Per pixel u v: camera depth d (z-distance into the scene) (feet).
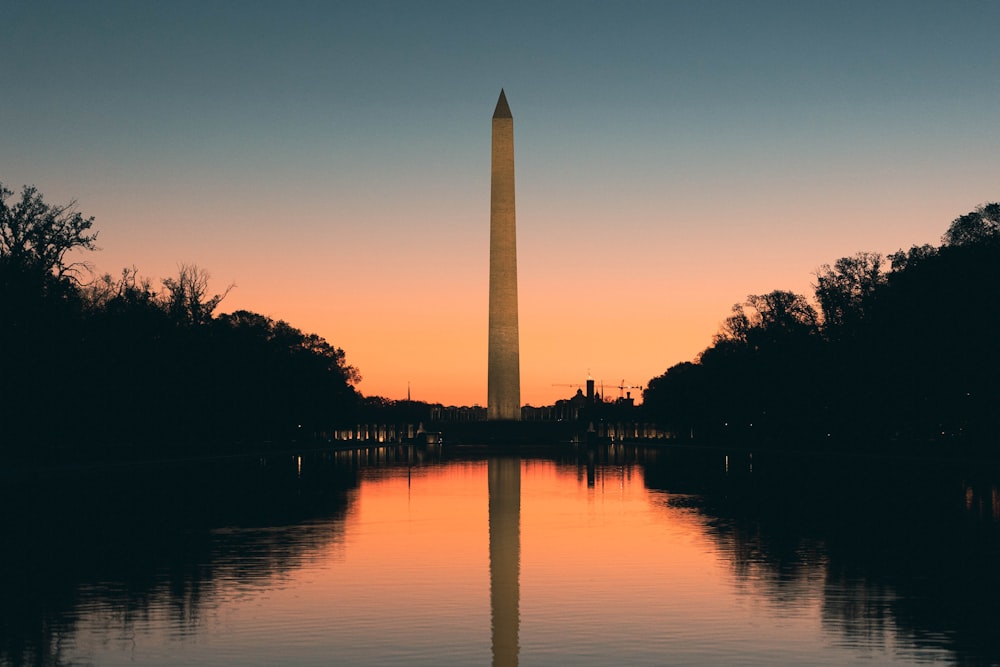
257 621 67.31
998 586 79.66
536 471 266.36
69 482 209.36
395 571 88.58
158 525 126.41
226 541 110.22
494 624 66.23
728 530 119.96
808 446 403.13
